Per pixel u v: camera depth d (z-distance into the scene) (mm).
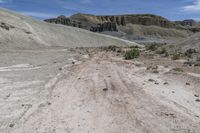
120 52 51844
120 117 10391
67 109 11461
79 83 17172
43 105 12008
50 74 20484
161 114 10727
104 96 13672
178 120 10031
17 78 18250
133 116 10484
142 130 9062
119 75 20516
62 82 17422
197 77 18984
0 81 16922
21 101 12555
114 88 15602
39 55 40938
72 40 113562
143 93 14336
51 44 90125
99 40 138250
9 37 71875
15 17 102438
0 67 23609
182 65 26609
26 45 72250
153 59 33719
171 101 12750
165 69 23719
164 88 15758
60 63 28969
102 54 46500
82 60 33938
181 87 16109
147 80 18344
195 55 35188
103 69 24250
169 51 45344
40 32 99062
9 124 9625
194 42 44312
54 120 10086
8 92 14156
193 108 11641
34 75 19734
